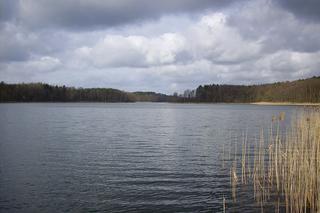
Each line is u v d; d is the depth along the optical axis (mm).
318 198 15680
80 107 166125
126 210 16969
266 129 55438
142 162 28281
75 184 21359
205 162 28344
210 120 79750
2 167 25859
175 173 24359
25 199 18391
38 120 74875
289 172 18797
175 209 17109
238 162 28172
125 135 47906
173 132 52188
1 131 50781
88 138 43969
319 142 18109
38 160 28656
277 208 17016
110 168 25906
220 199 18531
